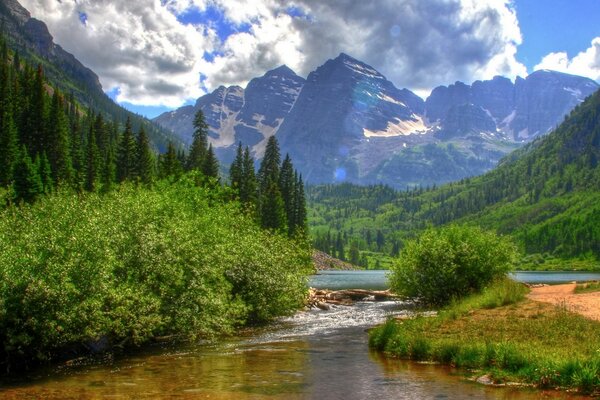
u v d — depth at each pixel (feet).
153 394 41.01
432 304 111.96
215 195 135.64
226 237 97.14
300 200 356.38
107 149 342.23
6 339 49.85
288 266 109.91
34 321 49.57
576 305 76.64
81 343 58.95
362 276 344.69
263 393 41.06
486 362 48.37
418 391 40.63
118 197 79.51
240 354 60.85
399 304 123.13
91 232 58.65
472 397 38.24
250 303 93.09
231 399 39.19
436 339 57.88
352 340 71.31
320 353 60.75
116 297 57.36
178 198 116.88
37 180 232.94
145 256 66.95
